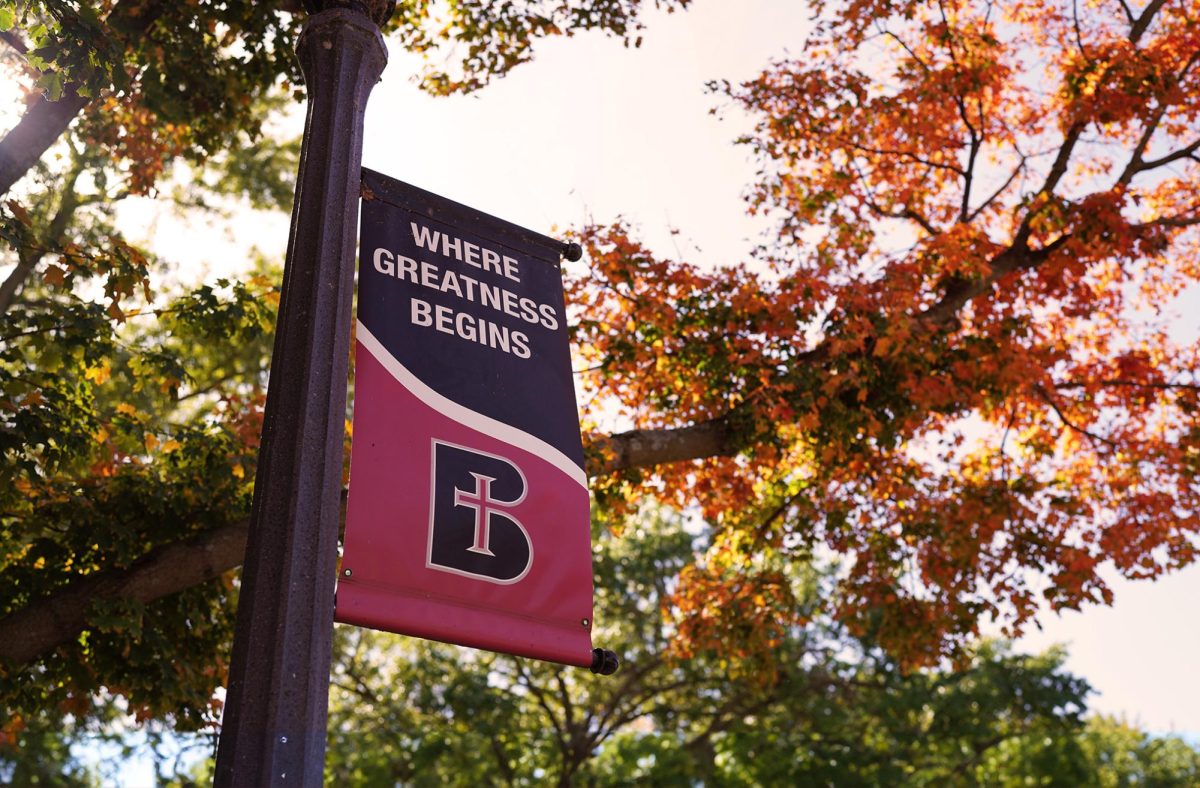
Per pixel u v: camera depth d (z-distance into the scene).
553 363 5.64
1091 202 13.77
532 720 28.77
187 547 9.74
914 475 14.34
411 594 4.65
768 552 16.31
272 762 3.73
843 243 13.90
